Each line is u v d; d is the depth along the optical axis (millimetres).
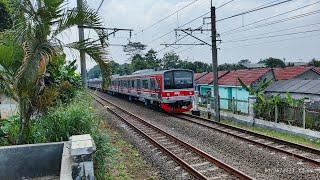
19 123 8398
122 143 13086
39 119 7859
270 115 17016
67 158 5316
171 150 11797
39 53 7016
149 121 19344
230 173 8859
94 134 7688
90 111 8836
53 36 7512
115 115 21312
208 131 15141
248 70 30875
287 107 16047
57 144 6246
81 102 9430
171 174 9039
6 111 12227
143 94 26859
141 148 12180
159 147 11938
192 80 22688
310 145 12305
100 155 7418
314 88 22016
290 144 11859
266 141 12859
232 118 19469
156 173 9234
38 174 6156
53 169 6207
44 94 7586
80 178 4879
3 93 7641
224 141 12906
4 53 7000
